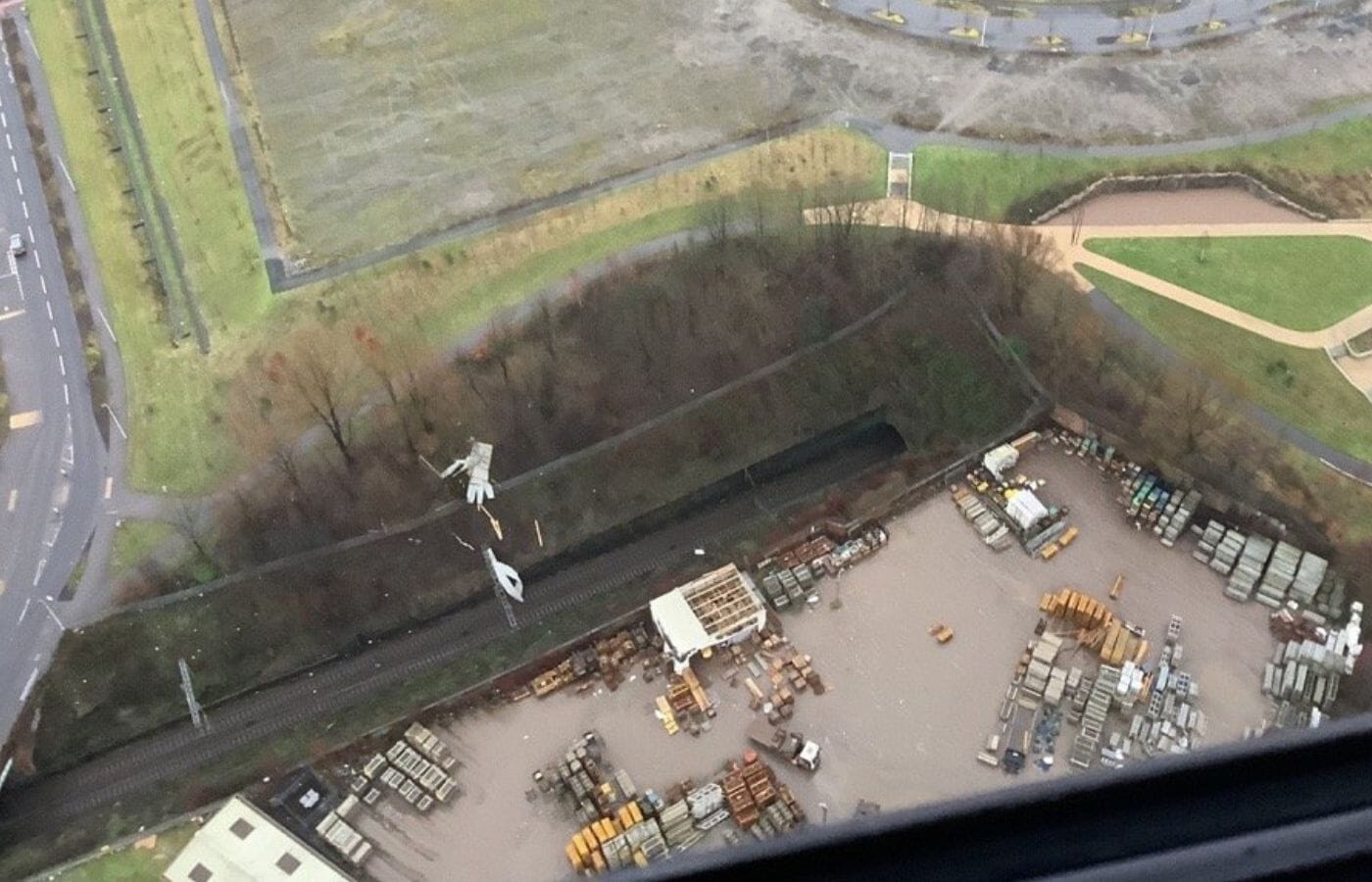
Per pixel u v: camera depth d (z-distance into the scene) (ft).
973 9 471.62
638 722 294.66
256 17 483.51
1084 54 448.24
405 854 273.75
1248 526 314.96
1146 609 303.27
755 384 355.36
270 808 281.13
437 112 439.63
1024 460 337.72
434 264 384.88
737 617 305.12
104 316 386.52
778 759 284.41
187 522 330.75
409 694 304.09
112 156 437.58
